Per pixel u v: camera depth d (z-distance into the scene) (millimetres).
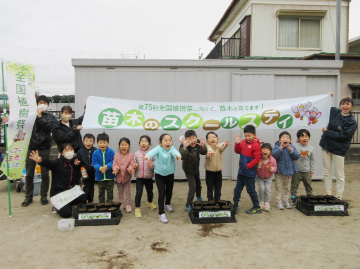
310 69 5863
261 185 4062
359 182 5785
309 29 10742
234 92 5773
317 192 5078
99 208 3609
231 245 2912
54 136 4008
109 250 2797
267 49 10633
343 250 2787
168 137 3703
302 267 2463
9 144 3791
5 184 5805
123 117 4453
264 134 5859
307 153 4332
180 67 5777
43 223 3547
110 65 5625
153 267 2469
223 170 5996
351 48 13281
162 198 3660
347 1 10672
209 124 4594
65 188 3918
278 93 5902
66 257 2650
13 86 3789
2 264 2514
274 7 10602
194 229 3361
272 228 3393
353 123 4098
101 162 3984
